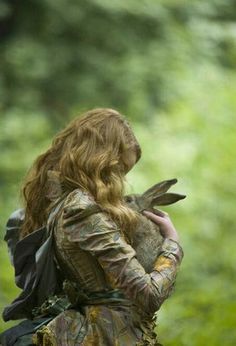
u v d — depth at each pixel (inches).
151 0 962.7
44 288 225.0
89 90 954.7
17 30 988.6
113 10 961.5
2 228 608.1
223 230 644.1
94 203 220.2
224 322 364.5
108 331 220.4
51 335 219.6
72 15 975.0
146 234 226.1
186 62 927.7
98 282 222.1
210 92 753.0
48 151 232.8
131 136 231.0
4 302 450.0
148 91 924.0
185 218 638.5
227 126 698.2
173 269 222.5
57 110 956.0
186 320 385.4
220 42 951.0
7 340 226.4
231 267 615.5
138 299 216.1
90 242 218.1
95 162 225.3
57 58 965.8
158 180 663.1
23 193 233.6
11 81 957.2
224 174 666.8
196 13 975.6
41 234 225.9
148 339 223.3
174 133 701.9
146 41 964.0
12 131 788.6
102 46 976.3
